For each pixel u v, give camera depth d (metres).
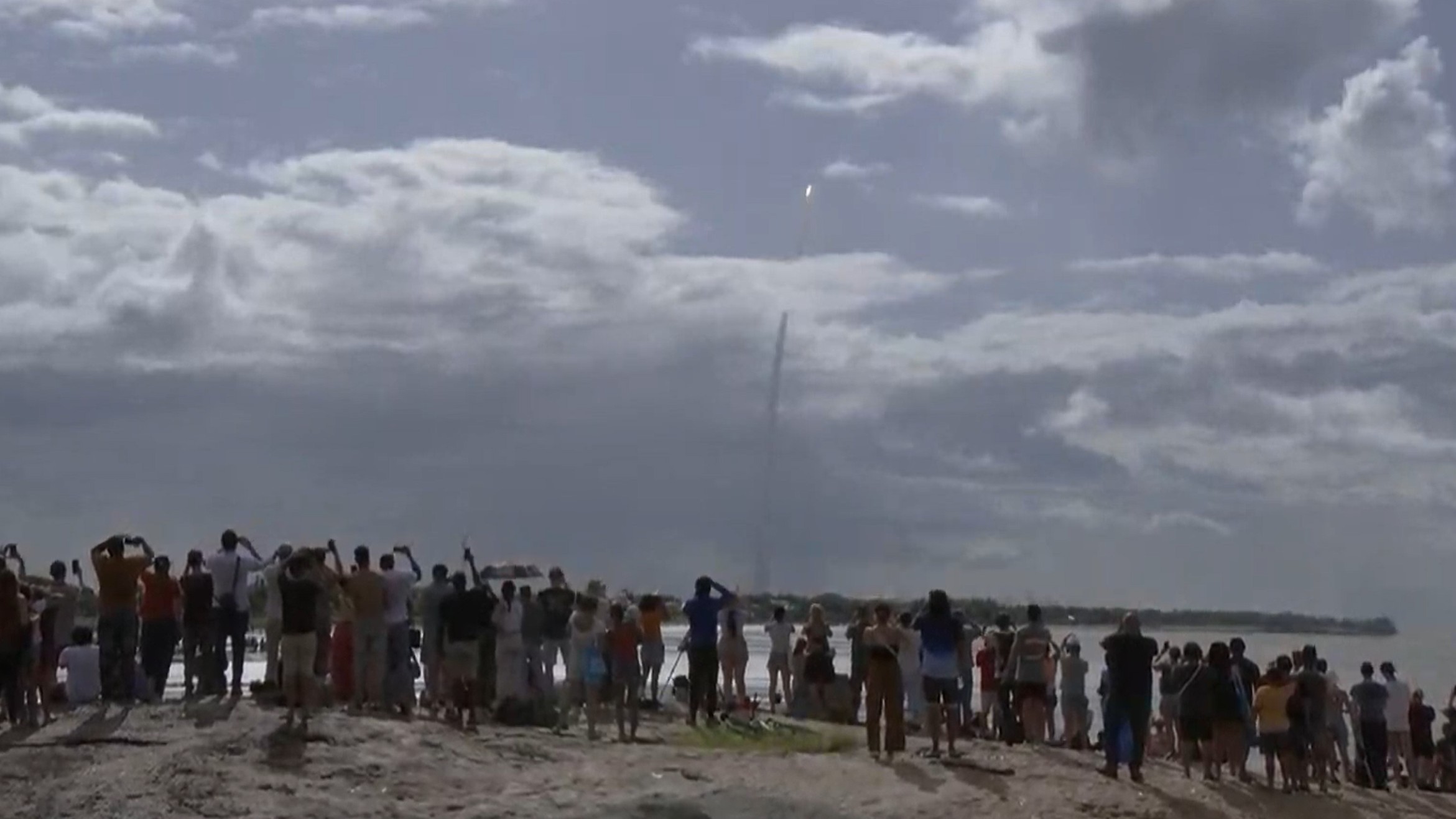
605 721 24.08
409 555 22.77
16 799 17.58
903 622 24.16
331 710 21.48
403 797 18.20
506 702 22.98
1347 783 24.44
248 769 18.50
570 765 20.08
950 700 21.52
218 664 22.14
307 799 17.80
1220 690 22.11
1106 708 21.36
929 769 20.70
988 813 18.94
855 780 20.02
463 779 19.05
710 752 21.30
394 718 21.44
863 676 26.64
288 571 20.31
